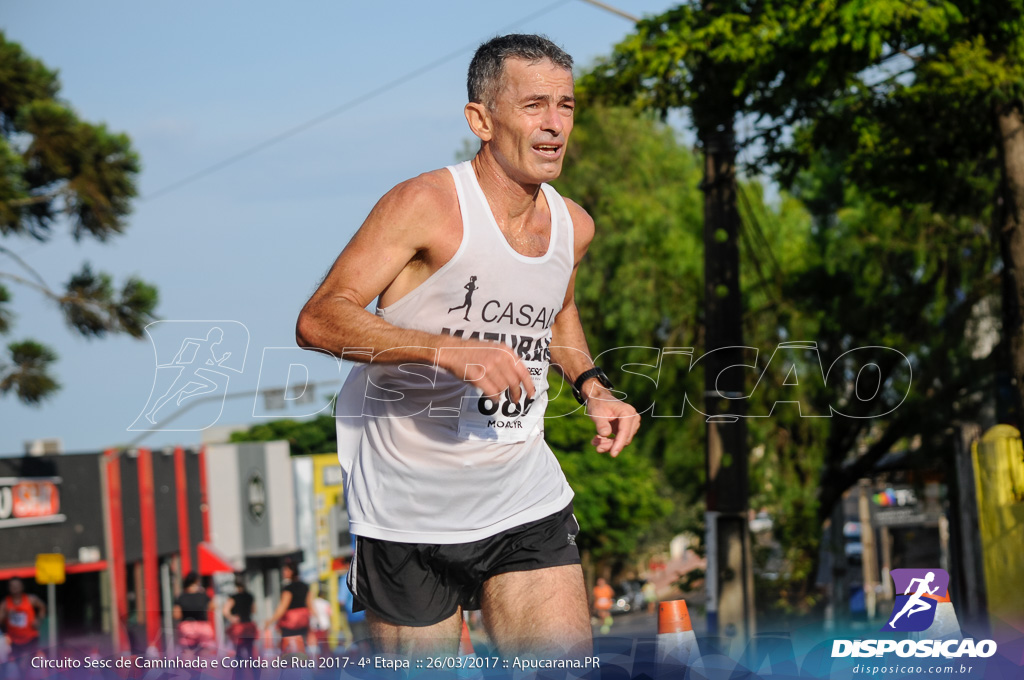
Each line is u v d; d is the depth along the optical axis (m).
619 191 60.19
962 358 45.56
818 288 49.97
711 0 28.47
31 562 64.12
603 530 94.44
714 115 28.31
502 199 7.31
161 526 78.00
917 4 23.33
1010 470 19.52
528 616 7.63
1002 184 22.64
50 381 51.66
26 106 51.19
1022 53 23.83
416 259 7.20
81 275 53.03
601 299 58.12
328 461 99.12
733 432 27.78
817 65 25.06
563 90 7.23
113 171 52.19
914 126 27.02
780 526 47.88
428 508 7.72
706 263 28.67
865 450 56.06
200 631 33.25
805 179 55.66
